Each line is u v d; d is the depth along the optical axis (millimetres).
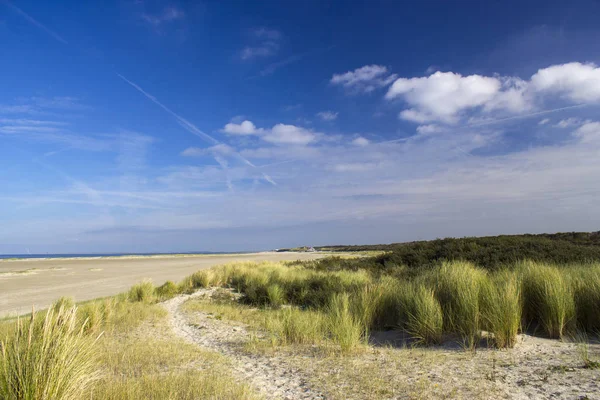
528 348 6105
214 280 22234
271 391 4855
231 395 4523
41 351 3658
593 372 4602
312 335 7965
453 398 4160
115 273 33375
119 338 8508
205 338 8719
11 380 3514
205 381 4957
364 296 9438
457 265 10375
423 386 4598
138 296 16109
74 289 20812
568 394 3990
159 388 4586
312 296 14000
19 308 13266
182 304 14836
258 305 14445
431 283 8992
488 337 6805
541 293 7242
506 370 5035
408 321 7945
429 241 24250
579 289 7680
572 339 6535
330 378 5254
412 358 6062
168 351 7070
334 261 28359
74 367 3984
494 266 14953
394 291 9648
